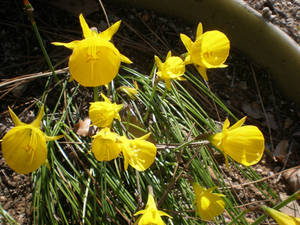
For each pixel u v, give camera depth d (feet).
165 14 1.05
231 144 0.51
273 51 0.96
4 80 0.84
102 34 0.46
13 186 0.72
